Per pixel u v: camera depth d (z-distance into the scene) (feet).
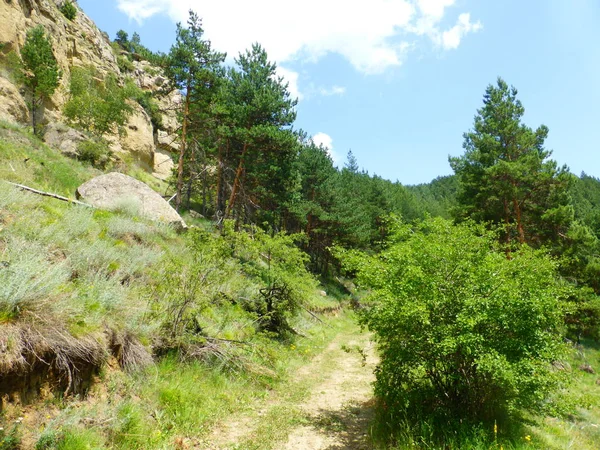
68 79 107.65
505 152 70.33
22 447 11.25
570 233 64.59
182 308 23.17
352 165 189.26
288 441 18.07
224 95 69.41
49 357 13.35
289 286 39.70
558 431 27.68
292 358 35.81
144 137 126.21
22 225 21.61
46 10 109.40
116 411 14.96
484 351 17.03
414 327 18.35
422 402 19.71
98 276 20.90
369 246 126.00
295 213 91.76
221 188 80.59
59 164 53.57
